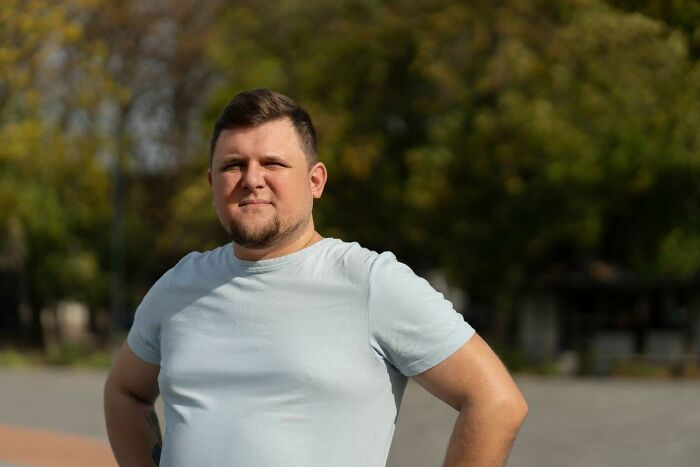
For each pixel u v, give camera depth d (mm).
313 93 39594
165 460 3047
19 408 21938
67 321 59438
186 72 47344
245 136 3008
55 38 38438
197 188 40000
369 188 39125
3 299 60156
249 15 40500
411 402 22266
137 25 45625
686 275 38312
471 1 36875
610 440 16891
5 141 38781
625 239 41312
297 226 3020
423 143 38812
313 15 39812
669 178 37812
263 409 2914
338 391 2891
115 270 42688
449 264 40969
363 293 2932
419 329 2902
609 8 34875
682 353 38219
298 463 2865
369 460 2918
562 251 42469
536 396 24734
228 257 3125
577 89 35875
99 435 17344
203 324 3074
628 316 39719
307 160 3078
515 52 35312
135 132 46688
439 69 36438
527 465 14477
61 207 43500
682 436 17359
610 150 36094
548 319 40781
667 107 35531
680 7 34219
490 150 36625
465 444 2871
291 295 2982
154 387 3443
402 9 37812
